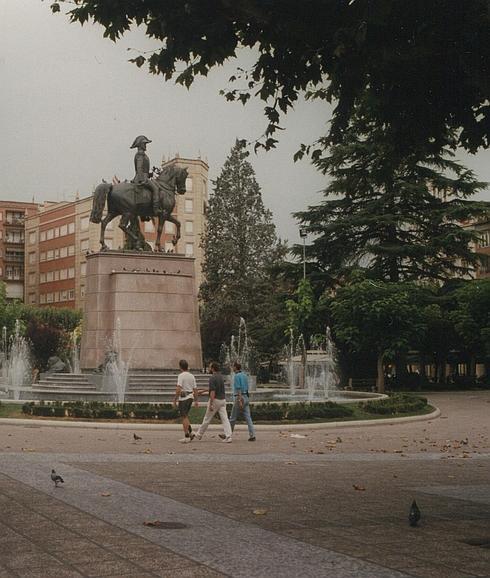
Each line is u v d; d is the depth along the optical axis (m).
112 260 31.66
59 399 28.41
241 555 6.47
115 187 32.47
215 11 9.00
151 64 9.77
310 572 5.93
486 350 51.00
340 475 12.26
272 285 70.50
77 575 5.77
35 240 118.75
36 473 11.63
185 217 100.06
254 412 24.00
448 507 9.21
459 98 10.02
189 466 13.26
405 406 28.05
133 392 27.84
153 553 6.50
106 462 13.55
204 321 71.31
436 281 54.38
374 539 7.25
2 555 6.39
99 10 9.30
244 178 74.56
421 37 8.80
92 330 31.50
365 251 50.28
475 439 20.50
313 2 8.60
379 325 44.62
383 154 11.81
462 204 48.69
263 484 10.99
